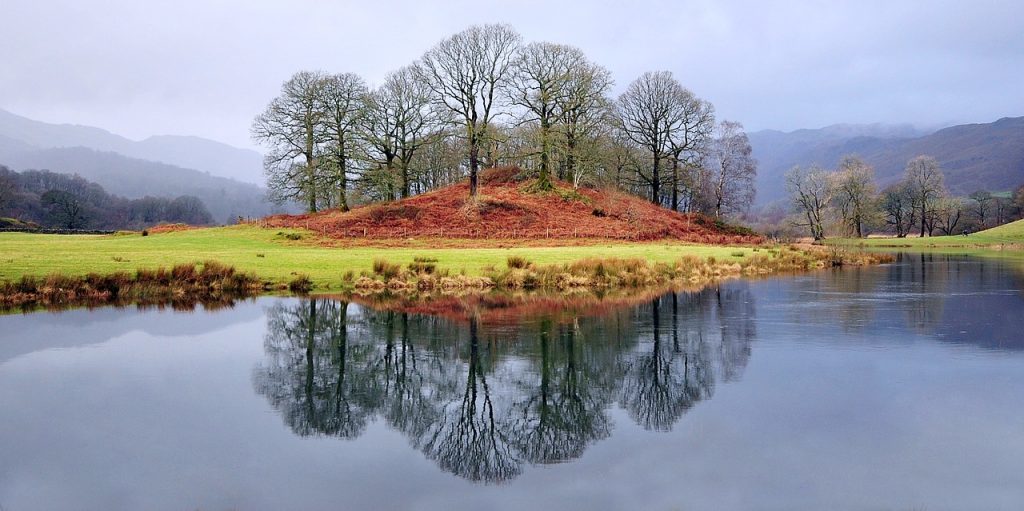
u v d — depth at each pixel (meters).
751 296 25.56
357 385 13.59
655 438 10.10
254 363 15.17
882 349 15.56
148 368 14.52
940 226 99.94
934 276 33.84
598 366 14.79
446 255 35.50
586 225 52.06
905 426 10.22
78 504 7.78
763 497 7.88
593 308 22.73
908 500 7.75
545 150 56.16
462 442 10.26
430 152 72.69
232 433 10.50
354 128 56.06
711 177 72.50
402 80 58.38
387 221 49.38
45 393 12.45
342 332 18.64
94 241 42.50
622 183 74.62
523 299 24.97
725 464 8.93
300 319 20.59
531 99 58.31
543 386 13.38
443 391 13.22
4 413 11.22
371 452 9.78
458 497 8.10
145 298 24.53
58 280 24.34
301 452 9.72
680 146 67.88
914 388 12.21
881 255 46.44
